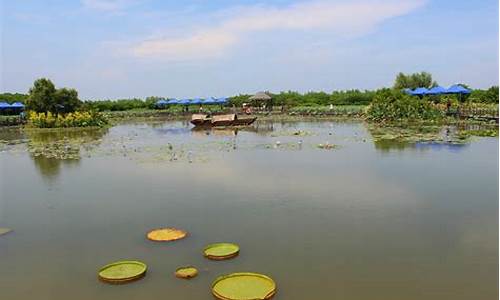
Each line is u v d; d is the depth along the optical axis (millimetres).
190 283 6902
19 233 9508
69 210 11148
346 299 6355
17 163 19000
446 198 11266
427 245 8234
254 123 41500
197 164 17266
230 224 9625
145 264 7578
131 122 49594
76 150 22781
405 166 15695
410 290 6562
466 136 23656
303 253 7969
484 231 8875
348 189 12422
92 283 7023
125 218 10297
